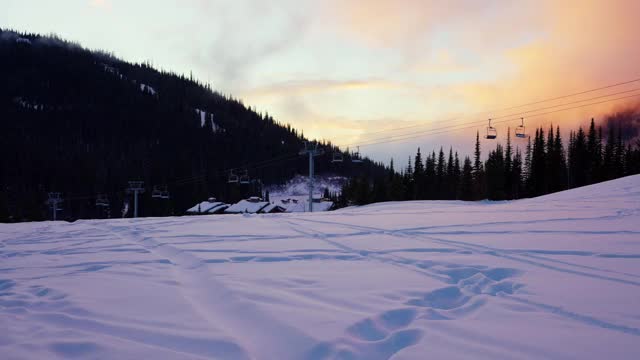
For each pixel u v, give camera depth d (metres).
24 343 3.17
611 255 6.35
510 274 5.41
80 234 11.86
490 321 3.50
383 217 14.72
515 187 53.62
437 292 4.58
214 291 4.82
